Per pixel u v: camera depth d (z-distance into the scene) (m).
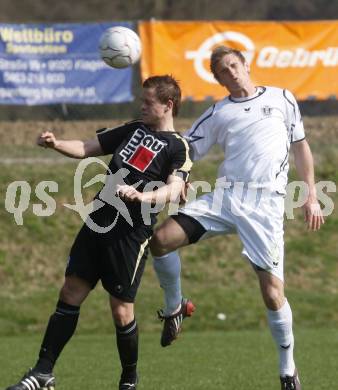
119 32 26.05
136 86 60.81
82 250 22.53
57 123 63.06
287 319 24.17
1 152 59.50
